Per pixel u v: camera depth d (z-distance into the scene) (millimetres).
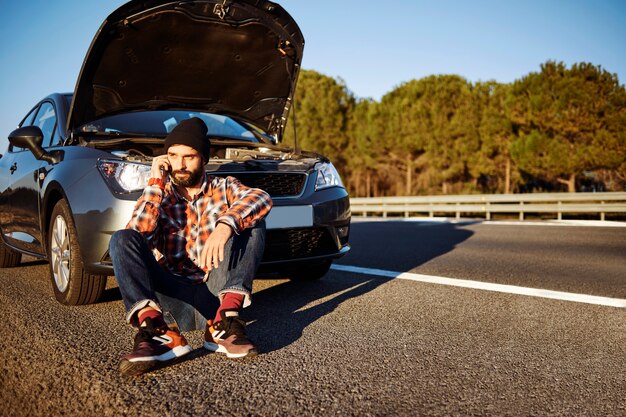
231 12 3541
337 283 4031
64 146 3557
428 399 1841
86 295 3193
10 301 3396
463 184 33312
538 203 13141
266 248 3215
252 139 4344
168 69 3752
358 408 1761
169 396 1845
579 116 23672
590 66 24109
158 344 2051
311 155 3809
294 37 3877
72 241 3121
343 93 41000
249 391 1899
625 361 2258
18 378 2023
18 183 4188
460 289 3770
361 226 10109
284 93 4270
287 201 3271
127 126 3859
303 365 2182
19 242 4289
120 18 3232
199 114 4336
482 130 29828
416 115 32156
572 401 1835
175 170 2238
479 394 1890
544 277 4277
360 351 2373
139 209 2223
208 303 2309
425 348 2422
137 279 2043
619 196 10891
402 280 4125
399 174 37906
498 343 2506
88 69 3414
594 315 3045
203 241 2340
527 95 26172
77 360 2217
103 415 1702
